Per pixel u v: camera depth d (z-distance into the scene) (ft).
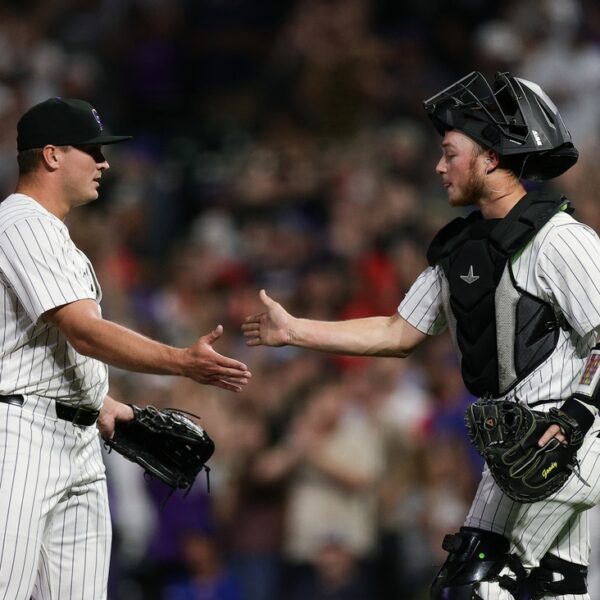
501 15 172.76
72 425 62.08
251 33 181.27
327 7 173.17
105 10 182.09
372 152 154.61
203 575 107.96
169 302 138.41
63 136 62.08
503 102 60.64
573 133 149.89
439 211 144.15
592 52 154.20
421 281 63.46
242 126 170.81
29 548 59.88
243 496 110.73
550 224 58.29
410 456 110.32
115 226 149.48
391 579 108.37
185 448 67.67
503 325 58.29
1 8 180.75
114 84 176.76
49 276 59.72
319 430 110.83
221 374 58.39
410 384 115.65
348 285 133.39
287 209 153.48
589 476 58.85
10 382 60.75
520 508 59.21
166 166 163.43
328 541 108.37
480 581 58.65
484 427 56.29
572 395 56.80
